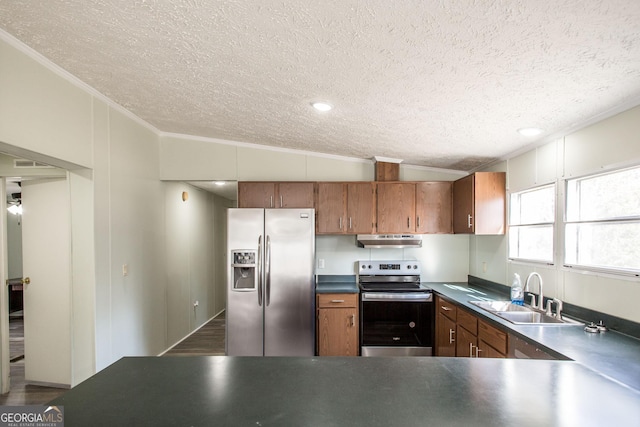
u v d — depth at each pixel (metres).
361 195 3.70
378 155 3.67
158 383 1.12
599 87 1.72
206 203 5.28
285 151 3.87
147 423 0.88
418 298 3.39
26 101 1.93
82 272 2.59
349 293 3.40
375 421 0.89
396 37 1.42
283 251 3.32
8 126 1.82
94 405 0.97
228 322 3.32
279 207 3.67
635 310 1.85
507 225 3.20
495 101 1.98
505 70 1.61
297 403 0.99
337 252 4.01
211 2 1.33
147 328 3.41
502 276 3.28
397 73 1.74
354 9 1.26
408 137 2.89
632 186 1.96
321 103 2.26
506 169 3.25
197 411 0.94
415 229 3.70
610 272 2.01
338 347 3.39
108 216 2.75
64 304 2.88
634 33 1.24
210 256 5.46
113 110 2.79
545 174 2.66
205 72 2.03
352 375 1.19
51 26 1.64
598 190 2.21
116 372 1.20
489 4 1.15
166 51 1.80
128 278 3.05
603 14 1.14
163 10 1.43
